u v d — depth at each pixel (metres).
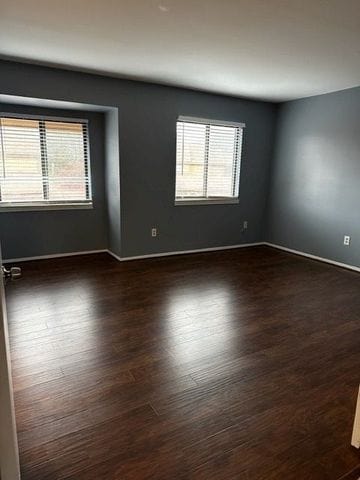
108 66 3.40
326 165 4.51
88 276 3.81
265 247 5.48
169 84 4.12
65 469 1.39
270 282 3.78
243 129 4.99
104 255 4.68
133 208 4.35
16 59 3.22
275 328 2.69
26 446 1.50
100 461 1.43
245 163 5.14
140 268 4.15
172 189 4.60
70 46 2.84
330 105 4.38
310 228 4.82
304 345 2.44
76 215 4.52
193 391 1.90
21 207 4.12
